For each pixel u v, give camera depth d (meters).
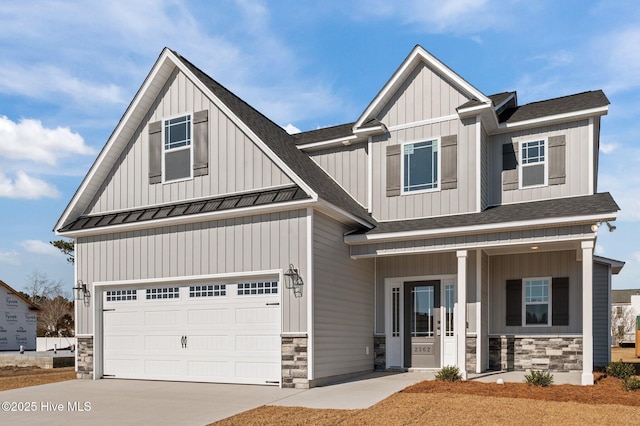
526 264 14.34
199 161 13.71
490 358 14.22
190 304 13.20
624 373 11.76
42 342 34.31
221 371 12.58
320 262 12.09
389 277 14.71
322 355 11.86
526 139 14.21
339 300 12.85
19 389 12.39
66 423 8.63
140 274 13.87
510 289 14.42
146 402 10.29
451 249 12.34
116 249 14.33
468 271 13.50
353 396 10.23
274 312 12.09
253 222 12.47
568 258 13.87
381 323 14.64
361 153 15.51
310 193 11.66
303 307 11.60
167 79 14.50
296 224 11.93
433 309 14.16
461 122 13.76
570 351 13.43
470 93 13.54
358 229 13.73
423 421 7.89
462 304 11.93
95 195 15.23
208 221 13.05
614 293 54.38
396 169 14.42
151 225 13.57
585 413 8.25
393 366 14.38
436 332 14.03
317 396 10.36
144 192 14.44
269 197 12.29
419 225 12.91
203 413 9.05
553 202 12.95
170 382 12.96
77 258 14.94
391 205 14.38
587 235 11.05
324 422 8.02
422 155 14.16
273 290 12.17
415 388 10.70
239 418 8.52
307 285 11.62
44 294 52.97
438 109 14.09
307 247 11.72
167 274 13.46
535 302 14.16
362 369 13.81
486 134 14.48
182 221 13.16
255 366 12.16
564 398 9.44
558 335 13.59
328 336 12.20
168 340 13.42
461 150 13.67
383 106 14.84
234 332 12.52
